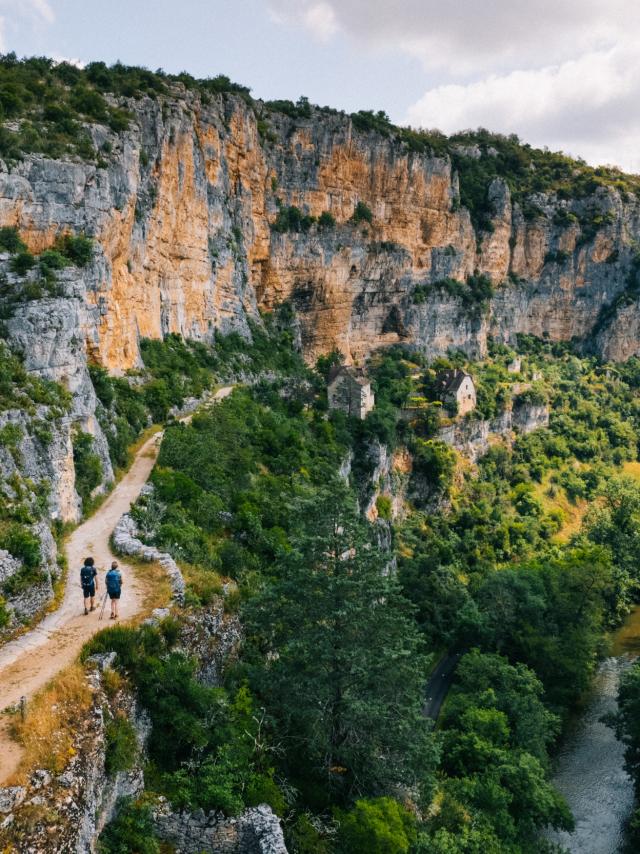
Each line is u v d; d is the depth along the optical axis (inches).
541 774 1588.3
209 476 1678.2
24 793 601.3
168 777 784.3
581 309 6181.1
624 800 1739.7
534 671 2038.6
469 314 5137.8
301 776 979.3
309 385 3366.1
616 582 2851.9
